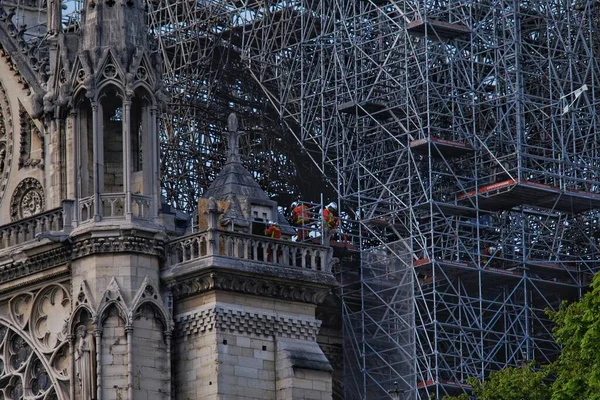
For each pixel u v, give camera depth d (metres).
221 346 155.12
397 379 175.12
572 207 182.62
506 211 182.88
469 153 179.75
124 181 157.88
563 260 184.50
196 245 157.25
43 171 164.62
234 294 156.62
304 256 160.38
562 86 184.62
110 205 157.50
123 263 156.12
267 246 159.00
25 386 161.12
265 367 156.88
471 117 184.62
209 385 154.88
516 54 179.50
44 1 186.38
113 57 159.25
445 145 177.50
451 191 182.38
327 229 162.62
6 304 163.50
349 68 186.12
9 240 163.25
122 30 160.12
